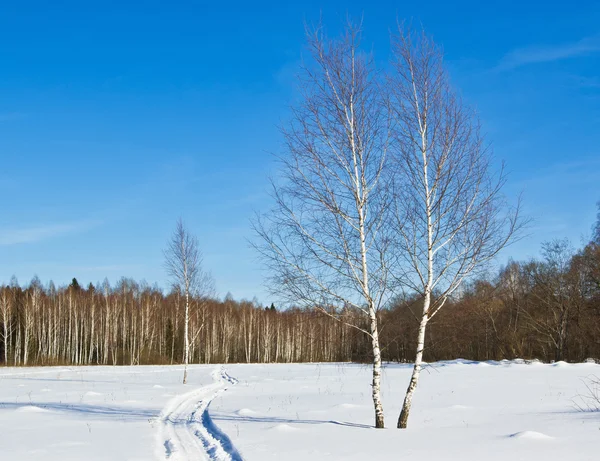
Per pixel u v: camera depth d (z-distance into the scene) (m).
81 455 10.28
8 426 14.04
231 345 83.75
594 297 48.44
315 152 13.46
